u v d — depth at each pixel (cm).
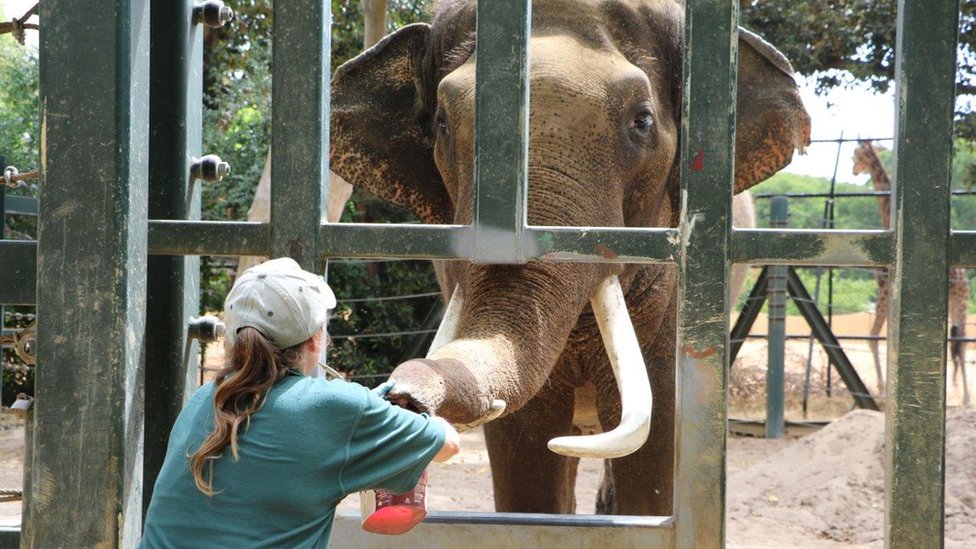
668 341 450
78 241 234
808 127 436
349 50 1309
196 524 198
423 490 219
